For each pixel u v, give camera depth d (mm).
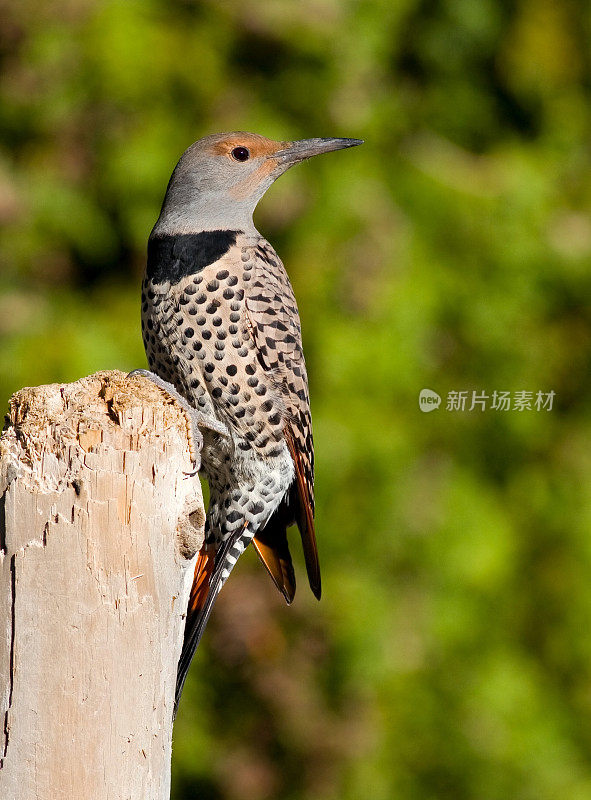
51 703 4137
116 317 11625
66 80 11602
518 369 11914
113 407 4344
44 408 4348
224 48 11906
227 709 11469
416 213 11703
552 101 12875
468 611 11688
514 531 11969
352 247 11336
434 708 11547
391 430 11328
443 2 12523
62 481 4191
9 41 11656
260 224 11391
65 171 11805
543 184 12133
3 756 4160
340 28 11898
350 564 11383
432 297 11492
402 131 12195
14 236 11758
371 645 11125
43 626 4148
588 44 12883
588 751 12125
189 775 11430
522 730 11703
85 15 11492
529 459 12180
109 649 4164
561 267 11914
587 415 12203
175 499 4355
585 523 11914
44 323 11555
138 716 4215
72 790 4133
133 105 11594
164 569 4316
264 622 11039
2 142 11945
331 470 11047
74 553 4152
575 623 11945
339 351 11062
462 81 12727
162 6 11797
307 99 11906
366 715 11422
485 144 12742
